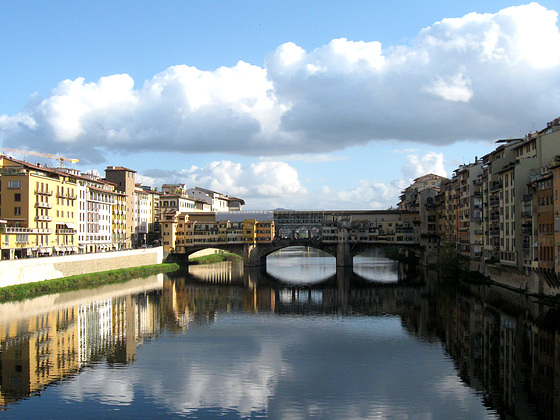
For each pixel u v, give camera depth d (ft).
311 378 199.62
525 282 334.44
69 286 405.18
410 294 400.26
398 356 226.79
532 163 336.08
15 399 179.52
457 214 510.17
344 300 381.60
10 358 223.10
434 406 171.83
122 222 638.94
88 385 192.75
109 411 170.50
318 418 164.96
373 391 185.68
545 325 263.70
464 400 176.24
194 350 238.07
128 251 533.55
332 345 246.68
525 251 329.93
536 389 183.01
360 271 589.73
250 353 233.14
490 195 396.98
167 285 456.45
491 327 266.16
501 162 385.50
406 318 307.78
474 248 447.42
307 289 444.55
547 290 307.37
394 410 169.68
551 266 290.15
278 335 267.59
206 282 485.97
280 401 177.99
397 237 634.43
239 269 620.08
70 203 489.67
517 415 163.32
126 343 249.34
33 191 425.28
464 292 383.04
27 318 294.66
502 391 182.70
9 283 350.64
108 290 410.31
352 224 649.61
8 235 389.60
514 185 341.21
